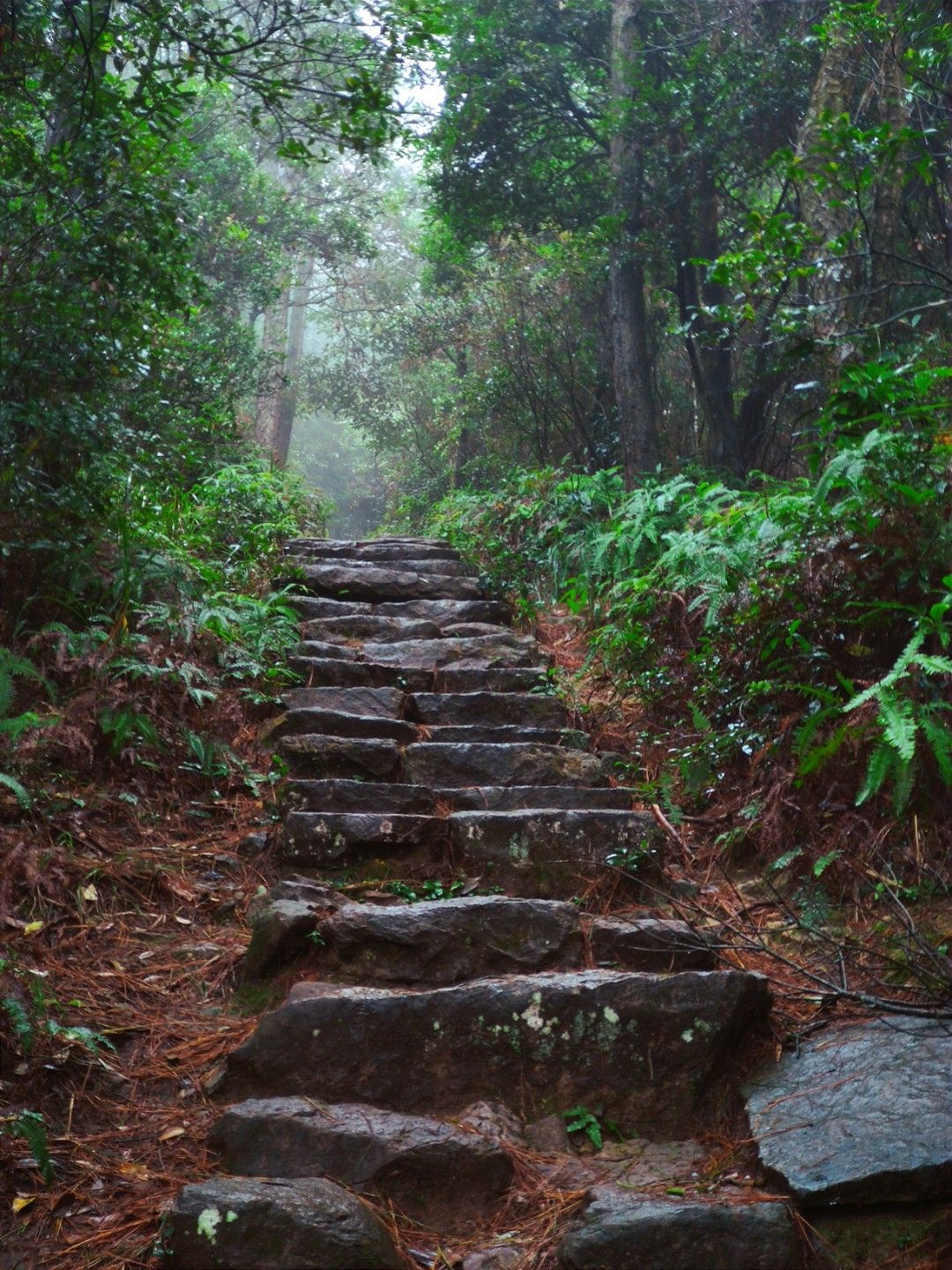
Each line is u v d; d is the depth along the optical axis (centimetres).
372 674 514
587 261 1175
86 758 396
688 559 476
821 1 902
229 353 1315
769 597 416
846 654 389
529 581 715
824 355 706
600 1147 248
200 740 427
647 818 369
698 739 430
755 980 271
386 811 390
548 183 1151
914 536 378
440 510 1101
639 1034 263
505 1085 260
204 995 304
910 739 304
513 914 309
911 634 381
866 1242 206
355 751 421
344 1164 230
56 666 415
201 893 352
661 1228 206
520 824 363
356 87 536
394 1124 238
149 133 538
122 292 506
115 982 302
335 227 1945
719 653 434
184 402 884
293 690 485
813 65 948
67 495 466
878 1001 260
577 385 1209
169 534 585
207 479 815
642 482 927
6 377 463
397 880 358
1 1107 243
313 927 312
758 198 1145
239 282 1542
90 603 469
